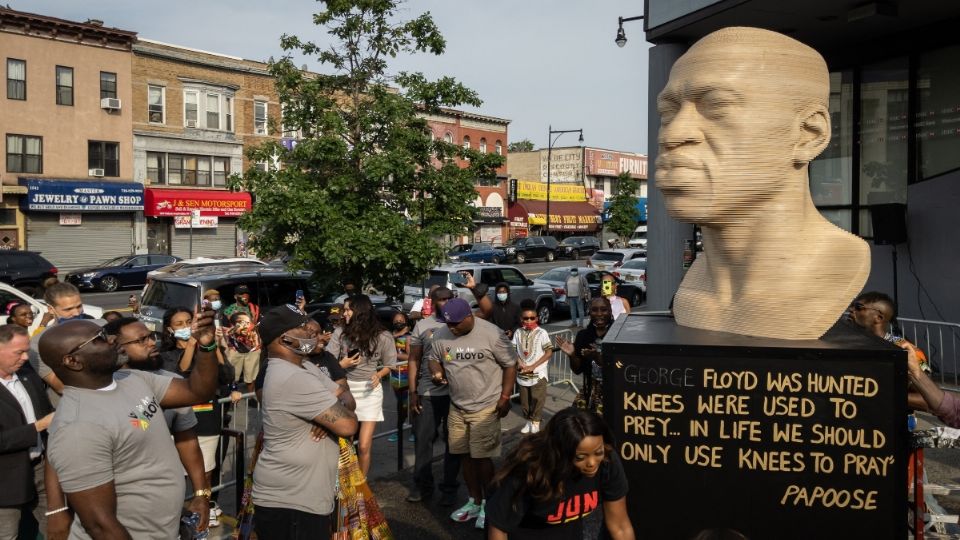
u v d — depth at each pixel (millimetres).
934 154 10469
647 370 3348
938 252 10367
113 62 30719
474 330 5617
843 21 10148
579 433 2871
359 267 10883
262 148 11188
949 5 9406
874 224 10688
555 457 2910
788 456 3230
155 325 10773
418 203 11352
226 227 34812
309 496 3875
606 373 3395
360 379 6188
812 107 3516
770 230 3512
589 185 59344
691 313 3922
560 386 10328
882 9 9406
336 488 4125
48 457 3117
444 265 16406
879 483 3154
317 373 4285
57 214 29750
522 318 7918
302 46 11453
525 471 2980
